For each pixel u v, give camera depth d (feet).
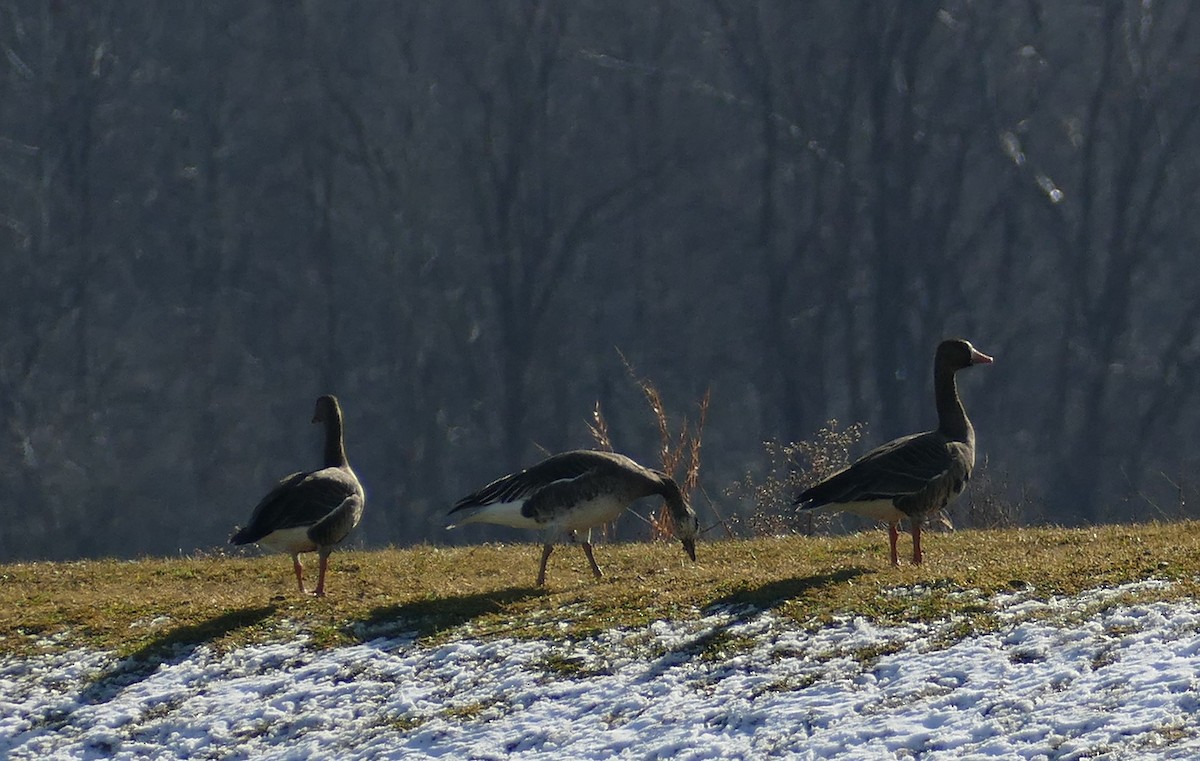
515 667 43.45
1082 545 54.19
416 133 183.32
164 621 50.16
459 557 62.95
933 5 173.06
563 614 46.73
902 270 173.47
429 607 48.62
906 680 39.09
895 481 48.16
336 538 51.29
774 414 176.24
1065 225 182.19
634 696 40.78
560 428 176.76
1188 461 159.12
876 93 175.22
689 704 39.86
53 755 42.80
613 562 59.47
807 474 83.92
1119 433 173.78
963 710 37.27
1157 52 183.73
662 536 76.69
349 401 176.65
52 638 49.83
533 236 181.27
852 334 173.06
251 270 183.62
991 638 40.47
